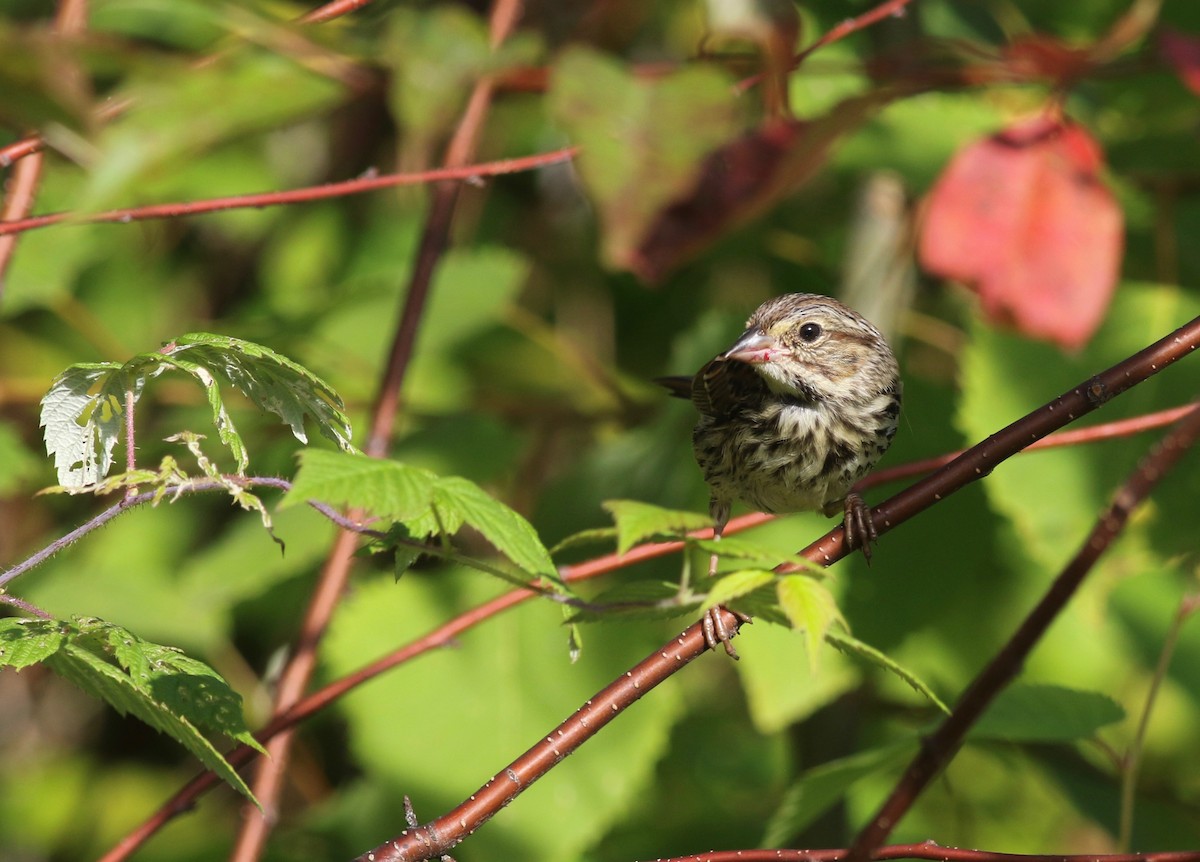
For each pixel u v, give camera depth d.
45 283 10.97
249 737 4.88
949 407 10.34
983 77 6.07
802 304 9.20
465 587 9.62
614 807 9.05
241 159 12.81
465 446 10.41
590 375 11.30
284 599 11.59
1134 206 9.81
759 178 5.42
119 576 10.75
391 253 13.30
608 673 9.34
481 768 9.11
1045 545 8.96
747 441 9.02
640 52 10.30
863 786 11.20
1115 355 9.16
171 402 10.91
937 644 10.21
